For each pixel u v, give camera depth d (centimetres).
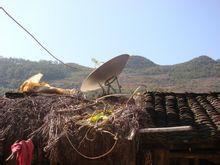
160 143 439
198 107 494
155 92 537
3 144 455
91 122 436
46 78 3047
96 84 564
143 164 438
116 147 427
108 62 529
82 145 434
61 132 424
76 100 518
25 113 468
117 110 456
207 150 446
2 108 483
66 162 439
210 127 435
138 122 430
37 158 448
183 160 459
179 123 449
